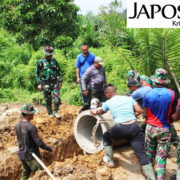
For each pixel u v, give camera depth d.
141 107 4.54
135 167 4.37
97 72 5.80
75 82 11.05
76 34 14.62
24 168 4.56
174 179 4.22
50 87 6.35
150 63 7.79
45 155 5.66
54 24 13.55
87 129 5.48
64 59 11.72
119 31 8.07
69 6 13.98
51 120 6.55
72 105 8.84
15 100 9.18
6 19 13.55
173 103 3.84
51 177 3.93
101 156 4.66
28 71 10.45
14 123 6.48
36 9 12.91
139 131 4.08
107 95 4.43
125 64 10.24
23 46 12.89
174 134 4.45
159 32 7.28
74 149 6.25
